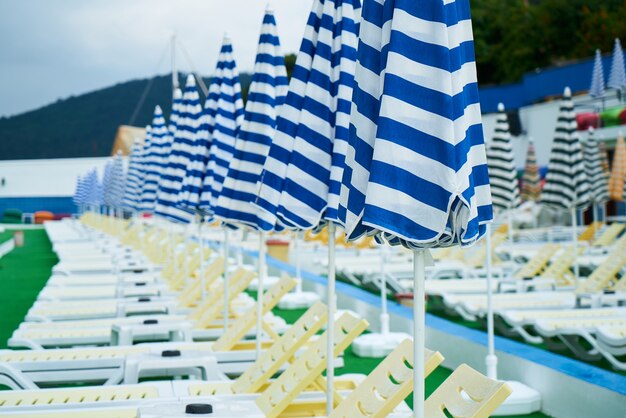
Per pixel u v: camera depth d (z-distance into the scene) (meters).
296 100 4.86
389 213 2.58
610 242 17.73
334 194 4.36
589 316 8.07
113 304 9.16
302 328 5.48
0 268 18.77
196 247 13.82
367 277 13.11
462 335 7.23
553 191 10.34
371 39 2.94
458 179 2.60
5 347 8.67
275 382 4.89
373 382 4.09
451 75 2.67
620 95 27.84
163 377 6.98
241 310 9.21
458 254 15.61
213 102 7.92
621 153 18.42
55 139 104.56
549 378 5.75
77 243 23.42
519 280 11.16
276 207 4.85
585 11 45.09
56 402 4.92
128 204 19.41
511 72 48.09
